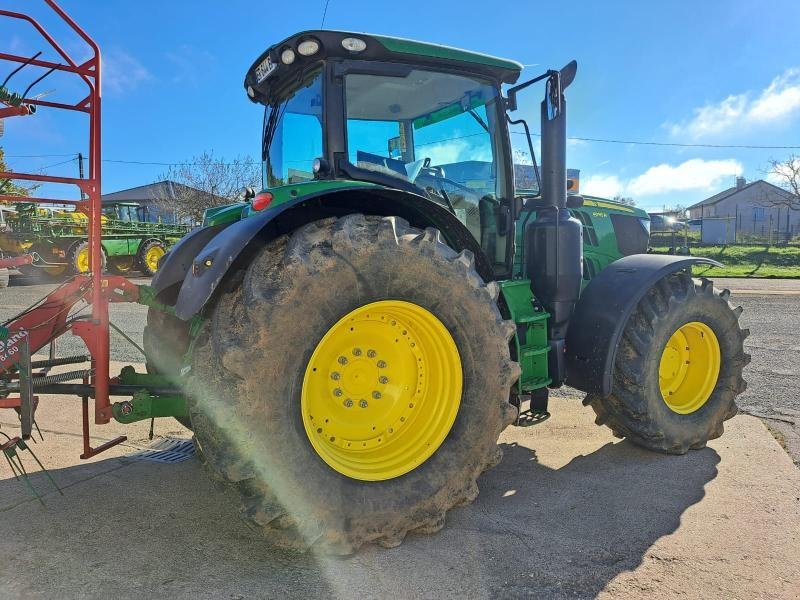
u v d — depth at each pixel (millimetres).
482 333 2789
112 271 19047
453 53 3314
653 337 3490
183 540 2633
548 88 3510
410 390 2857
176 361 3551
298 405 2422
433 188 3441
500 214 3693
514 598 2211
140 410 2783
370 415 2773
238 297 2494
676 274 3777
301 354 2408
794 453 3705
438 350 2809
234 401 2279
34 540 2631
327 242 2516
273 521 2334
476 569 2398
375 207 3076
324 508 2420
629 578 2330
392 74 3229
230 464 2268
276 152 3713
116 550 2545
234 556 2498
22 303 11352
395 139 3299
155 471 3432
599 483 3254
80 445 3861
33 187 7227
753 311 10812
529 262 3643
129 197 49219
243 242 2486
